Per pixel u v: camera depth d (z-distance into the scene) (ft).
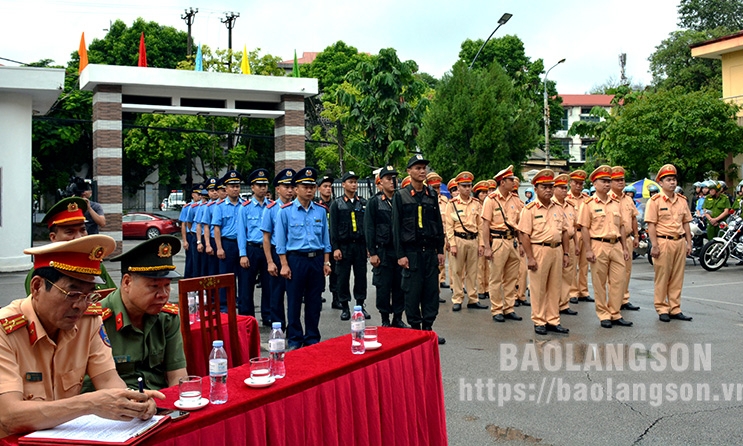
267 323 28.53
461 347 23.08
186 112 55.52
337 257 29.22
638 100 77.05
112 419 7.97
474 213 31.63
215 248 33.94
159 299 10.91
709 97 72.02
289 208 22.67
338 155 100.78
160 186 115.75
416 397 12.58
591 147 101.96
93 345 9.75
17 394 8.18
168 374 11.79
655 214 27.30
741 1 120.16
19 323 8.67
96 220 22.74
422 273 22.35
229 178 31.07
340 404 10.69
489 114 69.56
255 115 58.23
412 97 78.02
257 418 9.22
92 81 50.52
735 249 43.68
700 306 30.71
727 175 78.69
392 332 13.53
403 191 22.57
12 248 45.78
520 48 118.73
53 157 99.91
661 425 15.07
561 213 25.91
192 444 8.33
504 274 28.86
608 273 26.58
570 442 14.12
